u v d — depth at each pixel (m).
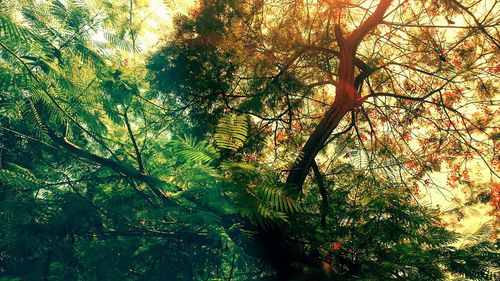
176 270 4.58
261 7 6.31
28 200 3.46
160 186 3.23
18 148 4.70
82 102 3.44
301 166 5.45
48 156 4.82
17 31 1.76
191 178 2.27
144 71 5.00
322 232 4.31
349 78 6.41
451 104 7.75
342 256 4.41
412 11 7.09
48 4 2.51
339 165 6.99
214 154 2.01
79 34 2.71
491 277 3.76
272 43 6.23
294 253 4.32
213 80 5.71
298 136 7.59
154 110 5.39
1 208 3.29
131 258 4.37
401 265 3.88
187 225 3.96
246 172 2.03
